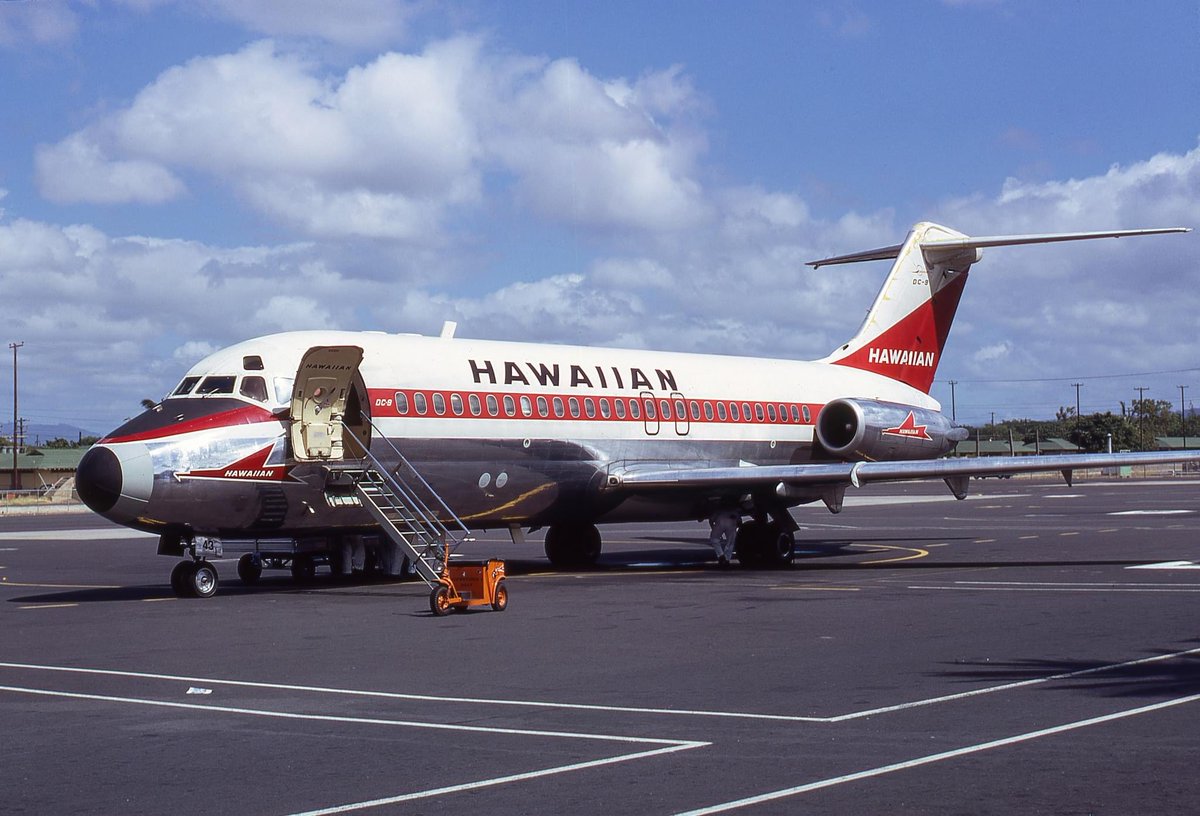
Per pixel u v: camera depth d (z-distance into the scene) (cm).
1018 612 1823
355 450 2419
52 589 2484
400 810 798
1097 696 1148
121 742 1007
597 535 3086
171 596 2278
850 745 959
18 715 1125
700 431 3064
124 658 1475
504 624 1764
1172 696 1145
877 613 1838
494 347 2750
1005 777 857
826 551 3350
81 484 2139
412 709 1128
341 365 2356
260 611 1980
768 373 3309
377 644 1565
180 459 2173
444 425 2534
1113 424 15562
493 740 994
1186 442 17762
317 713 1116
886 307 3600
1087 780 847
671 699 1158
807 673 1295
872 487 10050
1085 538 3631
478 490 2606
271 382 2334
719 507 2955
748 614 1848
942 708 1098
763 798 812
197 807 813
